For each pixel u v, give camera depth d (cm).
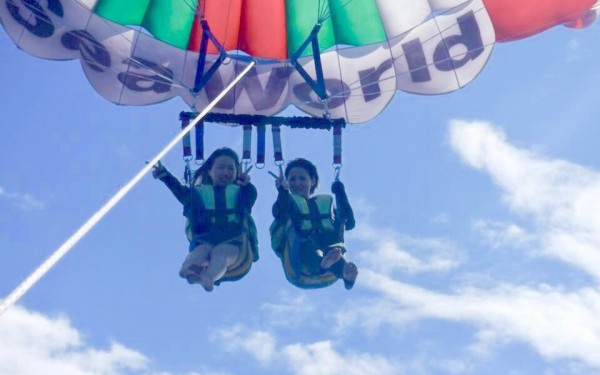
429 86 1500
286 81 1530
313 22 1512
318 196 1360
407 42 1500
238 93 1520
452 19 1480
